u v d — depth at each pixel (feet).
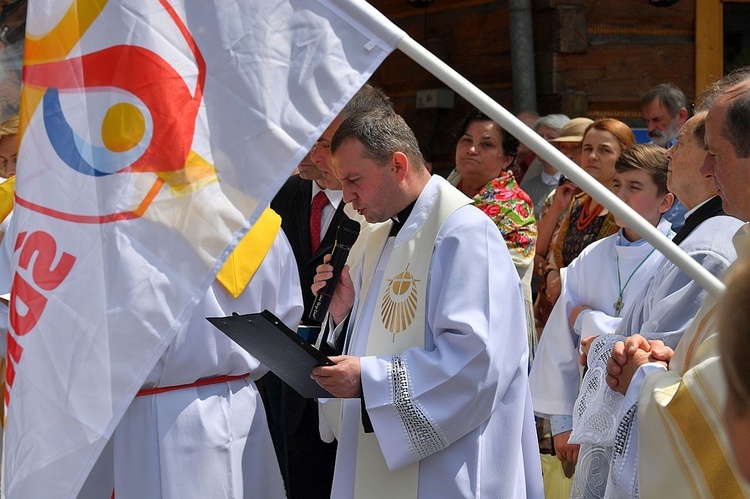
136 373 9.29
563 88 30.45
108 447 14.40
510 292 12.92
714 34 31.48
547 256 21.68
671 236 16.51
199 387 14.20
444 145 33.78
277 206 18.84
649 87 31.09
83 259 9.46
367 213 13.33
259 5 9.28
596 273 16.47
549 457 18.90
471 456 12.75
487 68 32.35
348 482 13.34
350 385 12.44
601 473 12.58
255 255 14.46
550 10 30.40
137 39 9.42
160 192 9.37
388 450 12.44
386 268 13.33
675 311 12.21
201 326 13.84
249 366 14.56
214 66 9.32
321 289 15.05
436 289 12.81
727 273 5.17
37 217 9.64
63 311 9.47
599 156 20.80
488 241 12.85
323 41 9.14
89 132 9.53
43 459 9.40
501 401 13.01
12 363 9.66
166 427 13.84
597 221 19.94
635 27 31.01
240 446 14.47
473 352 12.25
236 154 9.27
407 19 34.60
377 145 12.96
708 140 10.38
